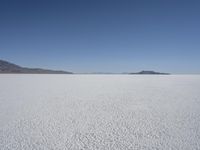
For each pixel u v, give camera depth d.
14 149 4.07
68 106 8.19
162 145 4.28
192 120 6.12
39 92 12.55
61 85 17.36
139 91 13.04
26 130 5.18
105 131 5.15
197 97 10.38
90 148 4.14
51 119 6.22
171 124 5.73
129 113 7.04
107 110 7.49
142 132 5.07
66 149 4.09
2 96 10.78
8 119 6.18
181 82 20.62
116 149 4.10
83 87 15.68
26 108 7.77
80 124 5.72
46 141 4.48
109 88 14.92
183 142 4.43
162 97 10.45
